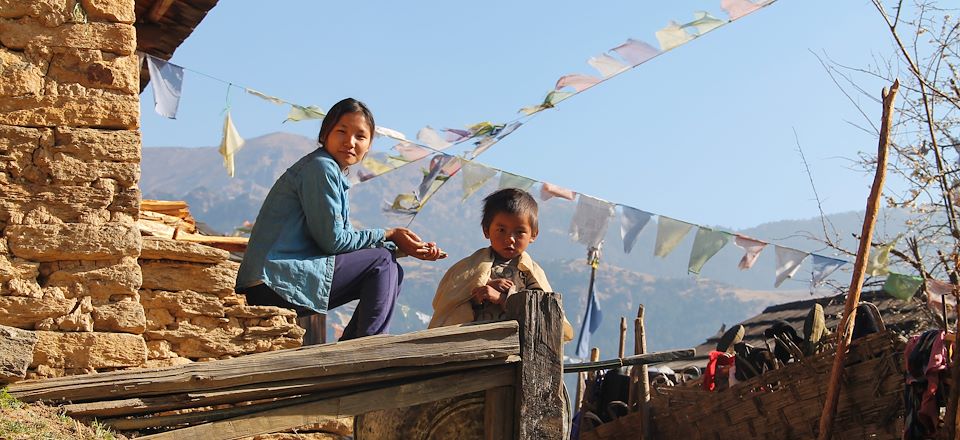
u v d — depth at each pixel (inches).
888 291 414.9
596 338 4362.7
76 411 199.5
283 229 262.2
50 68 245.9
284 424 206.4
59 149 242.1
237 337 253.4
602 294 4931.1
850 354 331.3
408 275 5324.8
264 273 257.1
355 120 274.2
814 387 339.6
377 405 211.8
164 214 332.2
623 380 446.3
